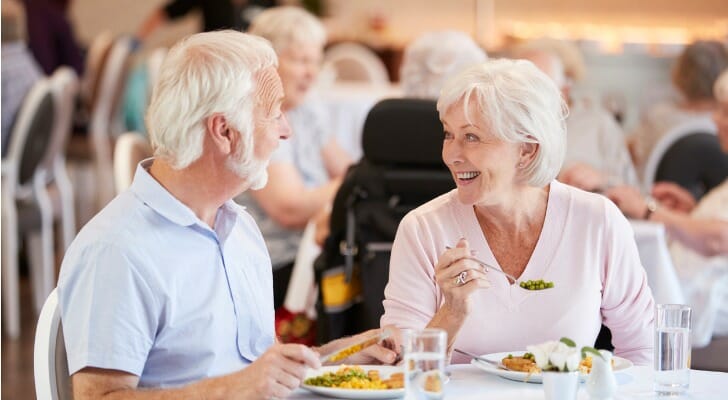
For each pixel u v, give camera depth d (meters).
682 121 5.18
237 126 2.00
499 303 2.38
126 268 1.97
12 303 5.58
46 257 6.07
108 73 8.02
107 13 12.05
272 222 4.32
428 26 12.02
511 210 2.39
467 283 2.18
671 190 4.47
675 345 2.00
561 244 2.41
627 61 8.47
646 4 12.07
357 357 2.31
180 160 2.00
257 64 2.03
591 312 2.41
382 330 2.30
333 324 3.38
